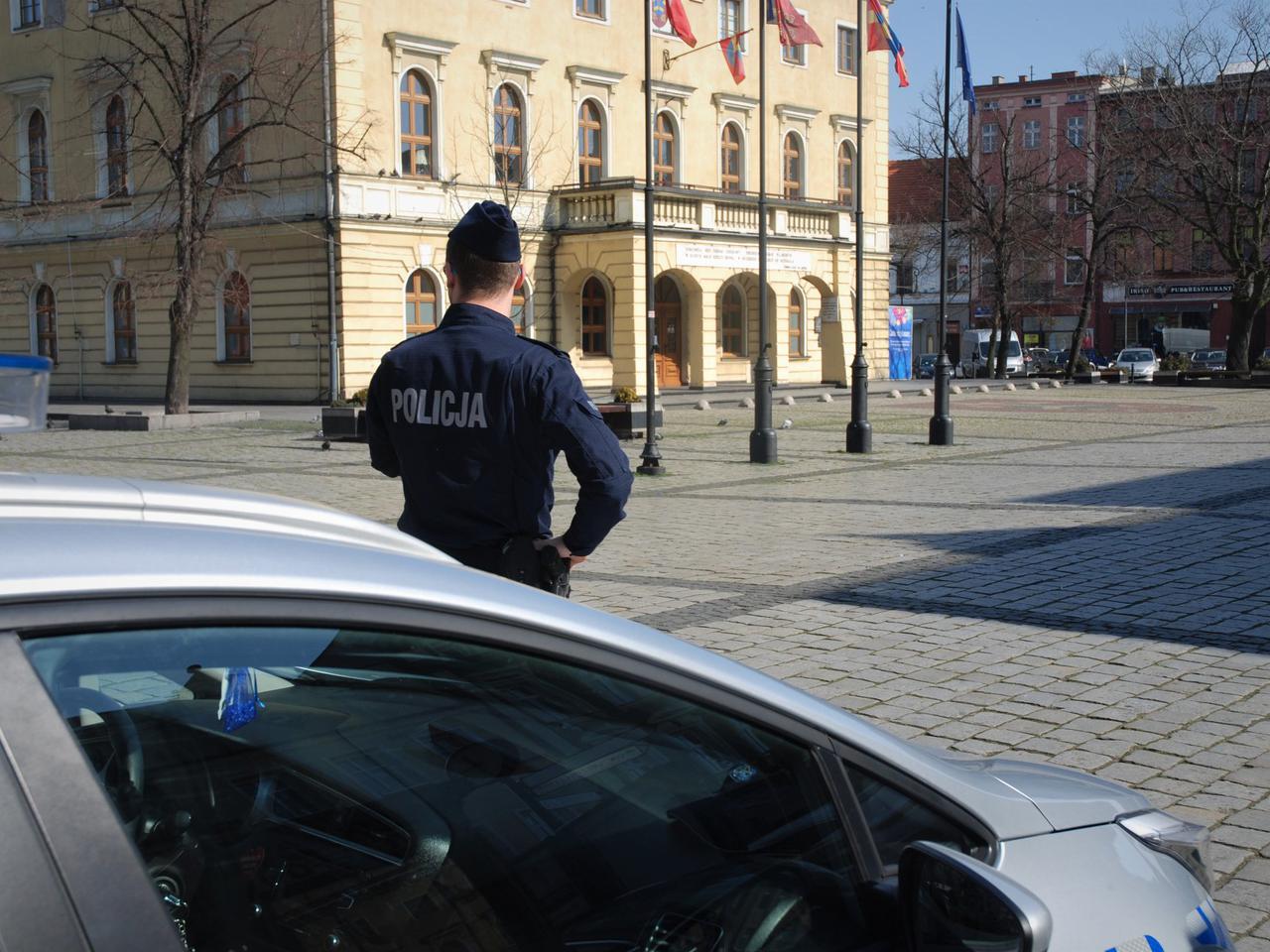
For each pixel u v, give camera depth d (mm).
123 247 38406
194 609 1417
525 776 1678
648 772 1789
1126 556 10391
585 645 1748
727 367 44438
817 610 8547
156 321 38531
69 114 38719
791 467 18219
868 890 1881
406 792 1589
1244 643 7508
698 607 8680
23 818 1204
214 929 1403
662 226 38750
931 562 10289
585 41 39969
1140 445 21203
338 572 1567
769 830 1863
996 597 8875
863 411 20234
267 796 1474
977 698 6418
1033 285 65312
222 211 36094
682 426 26594
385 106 34906
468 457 3518
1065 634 7773
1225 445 20969
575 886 1684
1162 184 49719
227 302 36469
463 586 1688
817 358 47062
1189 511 13000
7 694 1237
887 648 7484
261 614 1463
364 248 34469
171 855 1381
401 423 3590
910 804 2016
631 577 9820
